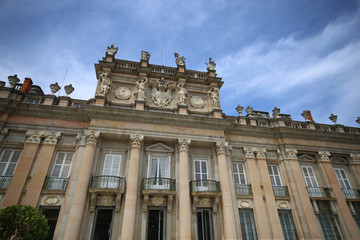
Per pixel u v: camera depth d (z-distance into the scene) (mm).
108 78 18344
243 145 19141
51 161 15258
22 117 16047
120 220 14125
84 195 13766
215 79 20625
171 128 17359
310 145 20312
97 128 16016
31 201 13492
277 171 19062
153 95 19078
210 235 15258
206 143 17922
